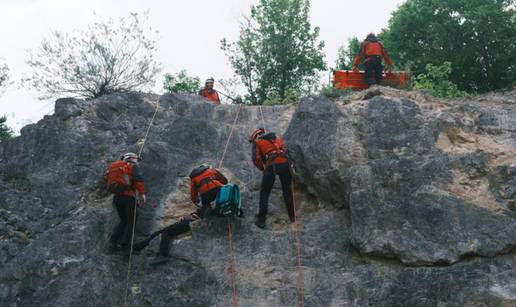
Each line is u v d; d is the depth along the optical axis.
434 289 6.46
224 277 7.02
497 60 16.92
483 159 7.41
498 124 8.44
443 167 7.34
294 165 7.84
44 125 9.58
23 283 7.19
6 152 9.38
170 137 9.23
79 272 7.18
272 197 8.32
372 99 8.48
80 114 9.84
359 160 7.86
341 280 6.85
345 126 8.27
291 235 7.48
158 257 7.15
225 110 10.41
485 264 6.54
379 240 6.94
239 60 17.62
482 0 17.66
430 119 8.18
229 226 7.55
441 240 6.77
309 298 6.73
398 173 7.33
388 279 6.73
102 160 8.98
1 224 8.07
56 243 7.51
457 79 17.42
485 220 6.79
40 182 8.66
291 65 17.61
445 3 18.12
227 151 9.31
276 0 17.70
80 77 12.60
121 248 7.41
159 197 8.19
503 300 6.15
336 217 7.73
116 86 12.82
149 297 6.90
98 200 8.44
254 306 6.74
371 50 11.55
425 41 19.66
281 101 13.15
